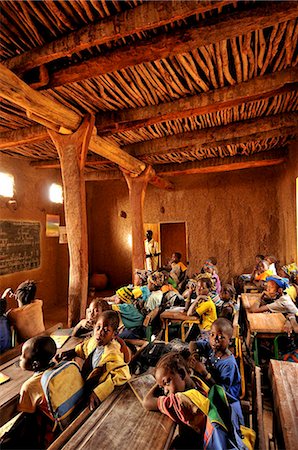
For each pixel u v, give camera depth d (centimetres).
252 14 225
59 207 809
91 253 967
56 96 362
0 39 256
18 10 228
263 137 536
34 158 665
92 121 399
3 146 499
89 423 161
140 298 430
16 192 654
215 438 137
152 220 905
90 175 802
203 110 392
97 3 216
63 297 809
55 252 788
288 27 253
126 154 561
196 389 162
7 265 621
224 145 562
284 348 338
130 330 386
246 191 819
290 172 615
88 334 309
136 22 220
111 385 193
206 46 278
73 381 184
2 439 175
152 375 218
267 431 262
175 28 248
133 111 402
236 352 320
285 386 197
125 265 941
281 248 762
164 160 681
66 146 400
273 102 418
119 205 949
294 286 426
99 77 328
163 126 501
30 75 298
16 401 192
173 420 161
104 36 233
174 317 396
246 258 813
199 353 238
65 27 242
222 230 837
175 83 346
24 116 419
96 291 912
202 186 859
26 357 183
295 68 320
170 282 605
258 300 404
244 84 343
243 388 314
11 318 309
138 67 315
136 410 174
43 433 177
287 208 669
